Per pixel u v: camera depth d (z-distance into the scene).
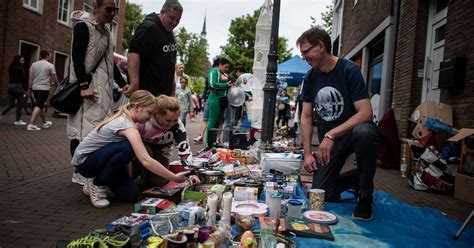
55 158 5.59
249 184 3.65
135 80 4.02
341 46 15.73
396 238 2.71
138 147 3.13
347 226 2.93
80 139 3.84
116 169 3.30
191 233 2.18
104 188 3.45
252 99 8.20
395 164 6.75
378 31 9.41
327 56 3.45
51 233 2.68
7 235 2.59
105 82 3.92
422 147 5.30
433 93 6.74
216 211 2.75
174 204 3.02
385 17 9.00
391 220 3.19
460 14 5.41
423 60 7.07
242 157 5.09
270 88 5.80
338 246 2.49
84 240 2.02
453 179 4.73
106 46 3.92
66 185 4.04
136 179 4.47
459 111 5.32
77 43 3.70
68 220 2.97
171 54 4.33
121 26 24.23
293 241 2.37
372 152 3.10
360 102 3.33
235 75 9.43
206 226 2.35
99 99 3.85
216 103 6.78
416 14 7.07
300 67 13.19
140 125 3.74
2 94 15.10
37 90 9.05
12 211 3.10
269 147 5.58
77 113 3.87
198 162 4.49
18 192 3.67
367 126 3.18
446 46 5.79
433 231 2.97
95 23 3.80
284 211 3.19
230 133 6.49
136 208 2.87
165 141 4.04
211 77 6.79
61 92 3.76
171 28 4.26
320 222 2.92
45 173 4.57
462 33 5.33
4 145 6.37
